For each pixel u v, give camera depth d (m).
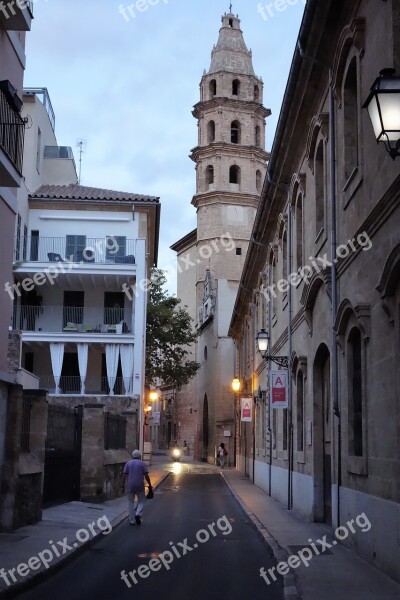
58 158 47.53
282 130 19.48
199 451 65.94
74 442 21.78
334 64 14.48
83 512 18.86
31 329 39.75
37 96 45.78
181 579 10.92
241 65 66.00
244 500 24.14
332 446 14.71
